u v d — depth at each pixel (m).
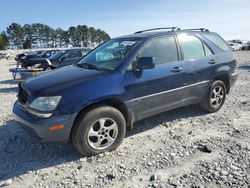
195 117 5.45
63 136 3.62
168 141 4.32
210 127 4.88
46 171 3.58
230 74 5.81
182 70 4.76
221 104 5.78
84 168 3.60
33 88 3.77
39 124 3.51
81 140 3.72
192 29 5.52
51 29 110.62
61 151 4.13
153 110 4.48
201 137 4.42
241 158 3.64
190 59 4.99
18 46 106.69
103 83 3.85
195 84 5.06
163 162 3.65
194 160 3.66
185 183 3.13
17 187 3.24
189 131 4.70
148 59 3.98
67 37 111.12
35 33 108.81
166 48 4.70
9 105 7.26
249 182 3.09
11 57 48.97
